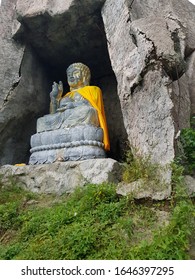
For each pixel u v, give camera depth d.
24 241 5.46
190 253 4.50
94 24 8.45
